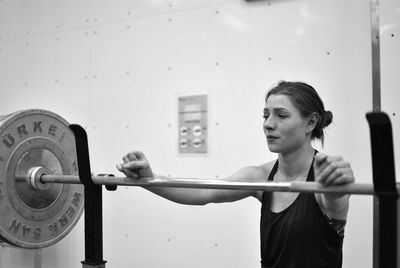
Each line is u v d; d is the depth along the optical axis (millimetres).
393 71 1346
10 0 2121
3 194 1195
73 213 1380
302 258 938
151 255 1764
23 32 2088
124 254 1820
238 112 1594
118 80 1843
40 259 1842
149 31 1775
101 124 1878
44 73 2029
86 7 1924
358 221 1394
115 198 1843
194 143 1669
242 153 1584
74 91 1949
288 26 1513
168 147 1728
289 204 1003
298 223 945
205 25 1659
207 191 1109
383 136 659
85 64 1922
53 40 2006
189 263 1686
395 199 684
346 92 1420
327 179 733
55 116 1331
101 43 1884
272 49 1538
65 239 1951
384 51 1354
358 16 1406
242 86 1588
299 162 1024
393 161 669
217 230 1634
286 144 987
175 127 1712
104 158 1866
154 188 1033
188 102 1687
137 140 1796
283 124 974
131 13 1818
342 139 1422
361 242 1389
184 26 1703
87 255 954
